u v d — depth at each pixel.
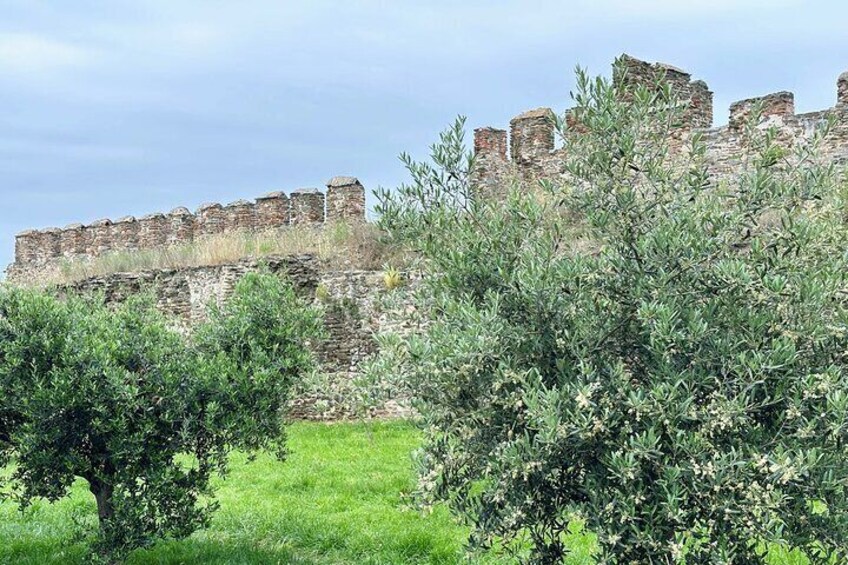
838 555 4.80
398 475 11.69
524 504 5.04
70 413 8.04
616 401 4.77
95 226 28.00
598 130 5.25
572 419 4.61
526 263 5.23
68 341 8.05
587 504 4.82
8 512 11.15
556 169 18.36
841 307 5.10
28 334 8.15
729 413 4.48
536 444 4.64
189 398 8.48
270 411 9.31
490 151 19.50
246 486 11.88
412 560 8.70
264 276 10.28
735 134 15.13
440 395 5.29
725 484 4.50
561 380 5.00
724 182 5.82
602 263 5.21
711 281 5.01
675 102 5.43
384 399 5.45
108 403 8.06
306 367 9.69
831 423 4.46
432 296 5.62
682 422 4.83
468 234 5.42
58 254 29.42
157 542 9.23
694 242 4.94
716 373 4.86
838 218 5.73
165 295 20.38
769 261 5.03
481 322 4.81
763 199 5.16
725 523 4.69
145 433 8.12
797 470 4.32
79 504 11.43
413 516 9.87
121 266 22.77
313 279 18.25
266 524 9.96
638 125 5.37
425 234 5.65
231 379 8.95
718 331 4.95
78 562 8.97
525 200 5.52
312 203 23.27
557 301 5.09
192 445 8.78
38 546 9.65
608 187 5.26
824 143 14.52
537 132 18.70
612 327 5.11
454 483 5.45
